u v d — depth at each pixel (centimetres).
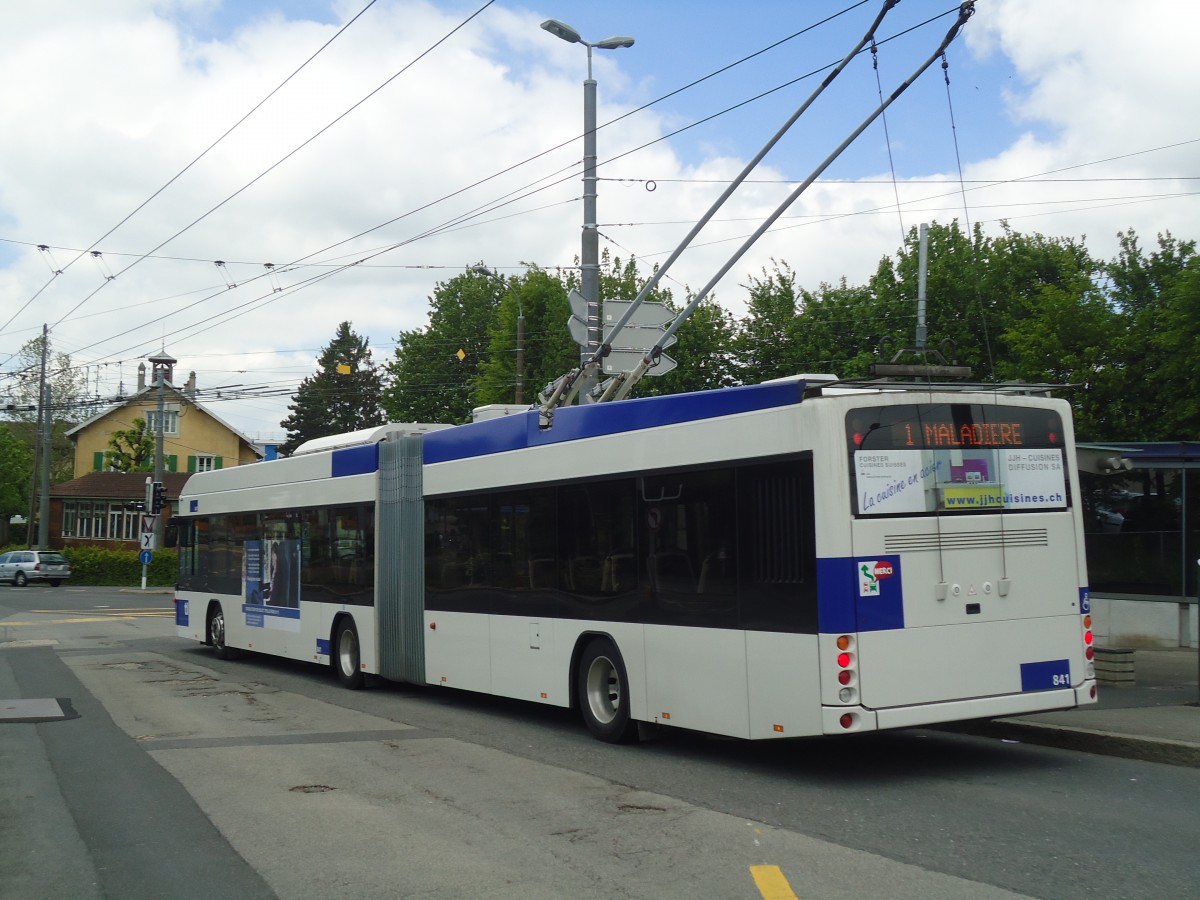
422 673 1330
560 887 583
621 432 1014
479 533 1230
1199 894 551
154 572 5331
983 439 857
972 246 2744
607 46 1623
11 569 5175
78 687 1541
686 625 917
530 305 4359
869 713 787
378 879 605
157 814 771
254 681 1608
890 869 602
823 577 792
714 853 643
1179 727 957
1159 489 1534
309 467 1638
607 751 991
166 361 4550
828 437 802
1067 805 748
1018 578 856
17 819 764
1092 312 2062
